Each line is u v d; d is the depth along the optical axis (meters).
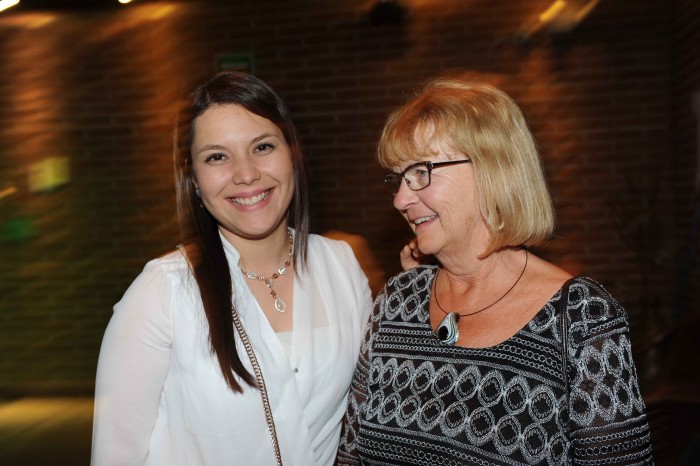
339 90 5.60
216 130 1.71
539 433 1.52
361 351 1.89
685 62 4.96
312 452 1.79
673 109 5.29
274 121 1.75
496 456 1.54
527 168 1.63
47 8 5.67
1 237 5.86
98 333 5.87
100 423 1.73
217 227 1.84
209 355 1.70
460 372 1.63
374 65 5.55
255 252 1.84
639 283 5.38
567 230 5.45
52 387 5.78
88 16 5.68
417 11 5.50
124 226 5.82
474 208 1.65
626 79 5.37
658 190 5.38
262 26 5.61
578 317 1.54
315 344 1.83
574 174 5.44
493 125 1.62
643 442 1.49
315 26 5.58
